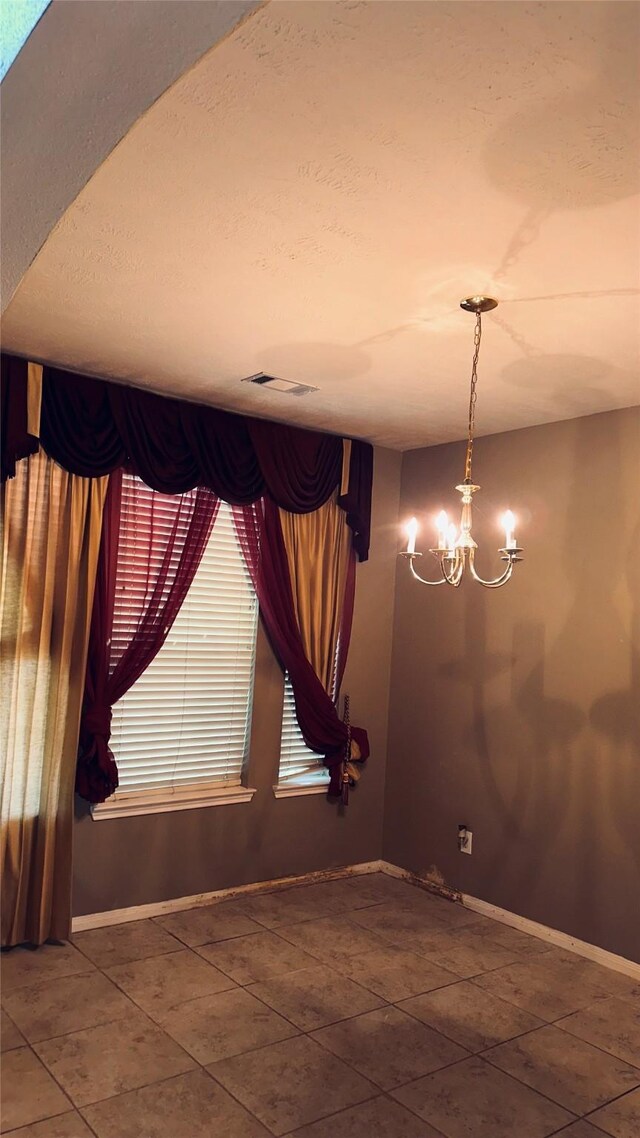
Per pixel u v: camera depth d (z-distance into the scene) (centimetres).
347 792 473
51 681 366
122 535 394
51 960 353
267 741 446
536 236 218
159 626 399
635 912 368
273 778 449
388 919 420
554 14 137
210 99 163
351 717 481
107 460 373
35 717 364
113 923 393
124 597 395
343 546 474
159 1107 256
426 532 484
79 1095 260
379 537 493
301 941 387
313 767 469
